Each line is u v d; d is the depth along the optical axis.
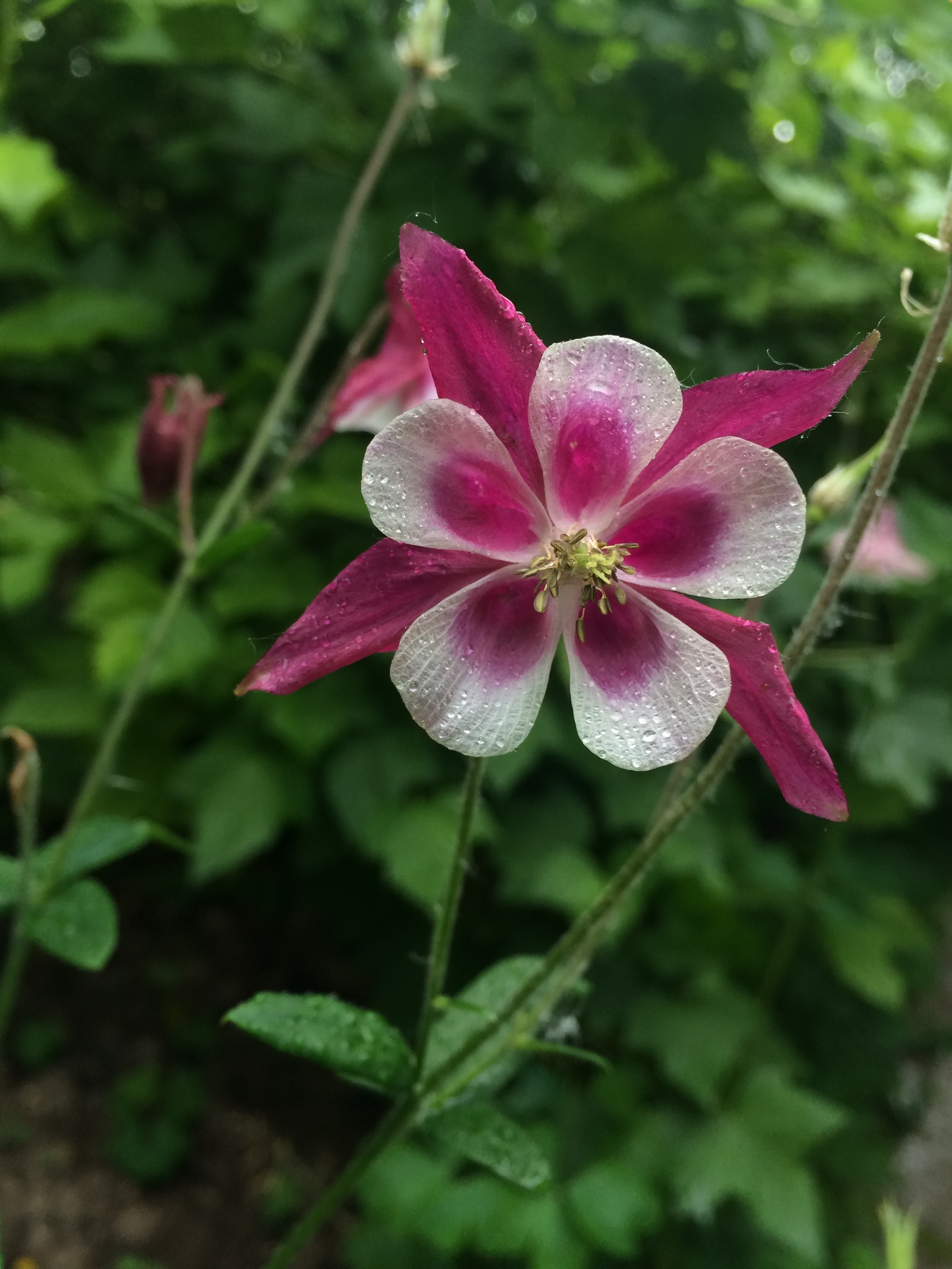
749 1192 0.32
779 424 0.11
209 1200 0.39
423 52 0.22
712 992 0.36
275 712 0.33
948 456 0.39
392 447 0.10
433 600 0.11
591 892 0.34
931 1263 0.39
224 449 0.34
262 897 0.44
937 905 0.45
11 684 0.39
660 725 0.11
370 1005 0.40
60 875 0.20
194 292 0.39
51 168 0.27
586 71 0.32
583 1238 0.30
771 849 0.39
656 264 0.33
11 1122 0.40
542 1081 0.36
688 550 0.11
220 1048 0.43
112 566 0.34
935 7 0.35
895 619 0.36
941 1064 0.48
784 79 0.36
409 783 0.34
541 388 0.11
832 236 0.41
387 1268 0.33
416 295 0.10
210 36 0.32
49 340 0.33
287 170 0.37
